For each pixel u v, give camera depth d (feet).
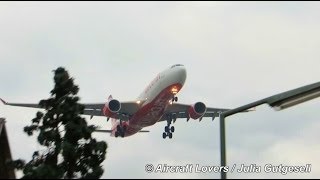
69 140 368.89
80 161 364.38
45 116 375.66
